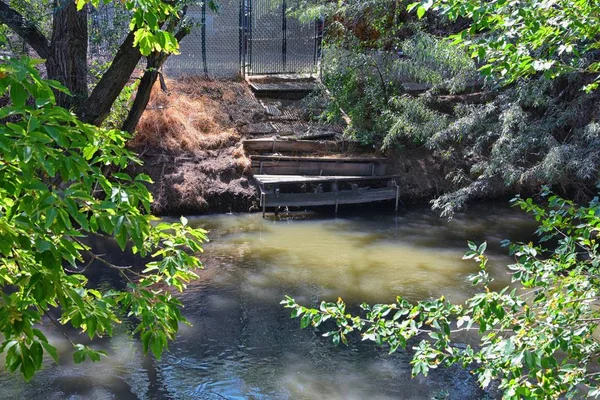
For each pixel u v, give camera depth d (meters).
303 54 16.14
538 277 3.19
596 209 3.14
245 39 15.53
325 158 12.96
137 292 2.53
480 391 6.06
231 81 15.24
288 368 6.47
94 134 2.31
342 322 3.41
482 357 3.04
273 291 8.39
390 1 13.59
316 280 8.79
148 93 10.01
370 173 13.10
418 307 3.23
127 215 2.18
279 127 14.01
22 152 1.87
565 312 3.02
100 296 2.52
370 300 8.12
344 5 14.20
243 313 7.70
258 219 11.78
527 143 10.99
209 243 10.31
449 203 11.47
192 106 13.62
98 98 8.76
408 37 13.91
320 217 12.09
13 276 2.29
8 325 2.06
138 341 6.89
